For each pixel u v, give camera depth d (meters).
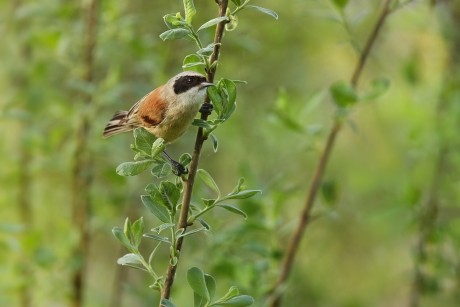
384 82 9.78
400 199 12.24
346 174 16.20
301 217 10.10
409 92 14.32
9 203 12.97
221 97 6.16
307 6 13.58
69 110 11.91
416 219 12.23
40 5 12.01
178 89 7.85
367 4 13.43
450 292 12.90
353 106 10.02
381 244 15.68
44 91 12.16
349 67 16.28
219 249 10.57
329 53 16.31
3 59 13.41
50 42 11.93
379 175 15.41
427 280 12.31
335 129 10.03
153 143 6.09
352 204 15.52
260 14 14.30
